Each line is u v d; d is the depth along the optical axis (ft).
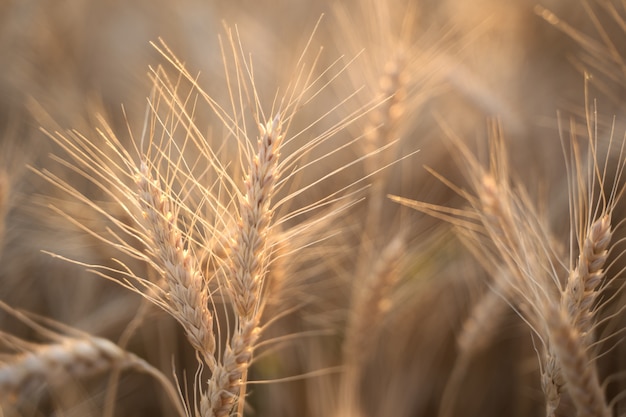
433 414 2.21
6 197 1.90
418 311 2.16
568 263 1.77
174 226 1.50
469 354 1.96
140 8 2.95
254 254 1.48
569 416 1.82
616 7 2.50
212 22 2.60
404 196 2.27
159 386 2.16
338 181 2.18
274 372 2.08
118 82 2.68
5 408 1.81
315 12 2.77
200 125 2.21
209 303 2.05
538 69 2.53
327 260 2.08
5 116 2.57
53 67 2.65
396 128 1.95
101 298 2.14
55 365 1.60
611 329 2.06
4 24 2.66
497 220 1.73
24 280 2.18
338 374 2.08
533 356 2.11
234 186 1.58
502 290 1.88
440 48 2.20
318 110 2.34
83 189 2.18
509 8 2.56
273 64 2.47
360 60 2.15
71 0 2.88
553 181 2.21
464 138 2.32
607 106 2.28
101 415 2.09
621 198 2.12
